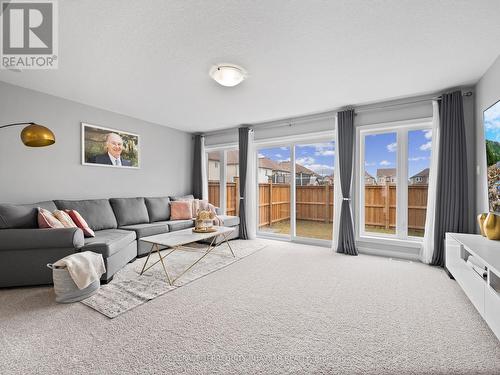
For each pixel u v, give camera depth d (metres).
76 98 3.50
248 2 1.65
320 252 3.86
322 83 2.98
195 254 3.72
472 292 1.93
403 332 1.70
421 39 2.08
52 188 3.36
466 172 2.98
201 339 1.62
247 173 4.89
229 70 2.54
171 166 5.18
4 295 2.27
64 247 2.46
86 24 1.90
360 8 1.71
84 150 3.69
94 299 2.18
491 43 2.13
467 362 1.40
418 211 3.52
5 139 2.94
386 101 3.58
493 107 2.35
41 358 1.43
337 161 3.90
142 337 1.64
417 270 2.99
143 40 2.11
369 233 3.90
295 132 4.50
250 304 2.12
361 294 2.32
